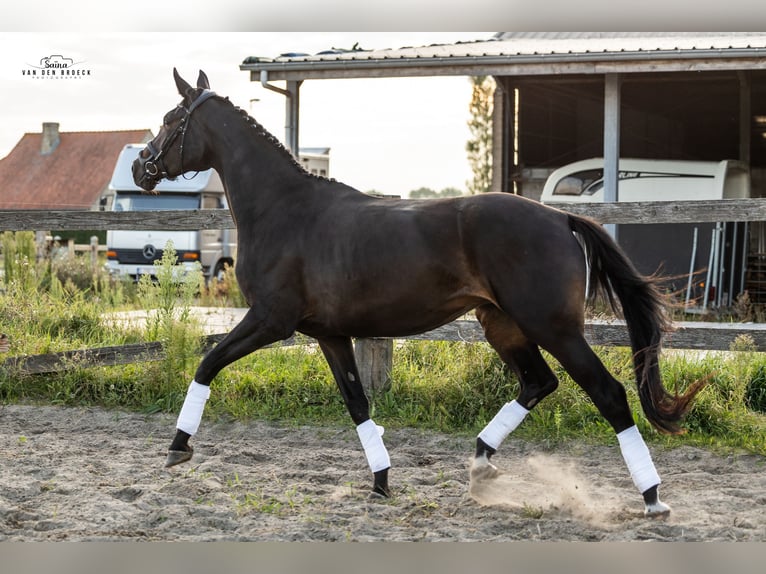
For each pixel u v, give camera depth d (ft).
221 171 17.33
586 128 57.98
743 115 51.06
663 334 14.67
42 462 18.21
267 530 13.91
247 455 19.11
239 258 16.46
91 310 31.42
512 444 20.12
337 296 15.26
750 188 50.11
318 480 17.35
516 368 16.37
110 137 165.89
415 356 25.02
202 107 17.48
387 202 15.57
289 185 16.30
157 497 15.55
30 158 166.30
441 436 20.85
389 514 14.93
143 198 61.72
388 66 43.06
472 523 14.52
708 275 41.42
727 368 22.93
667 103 57.57
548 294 14.10
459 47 48.83
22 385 24.94
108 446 20.03
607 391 14.16
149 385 24.22
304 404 23.26
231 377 24.44
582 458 19.11
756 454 18.89
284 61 44.01
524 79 53.83
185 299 25.31
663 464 18.47
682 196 47.16
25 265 35.63
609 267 14.67
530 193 54.85
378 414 22.39
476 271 14.55
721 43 42.06
